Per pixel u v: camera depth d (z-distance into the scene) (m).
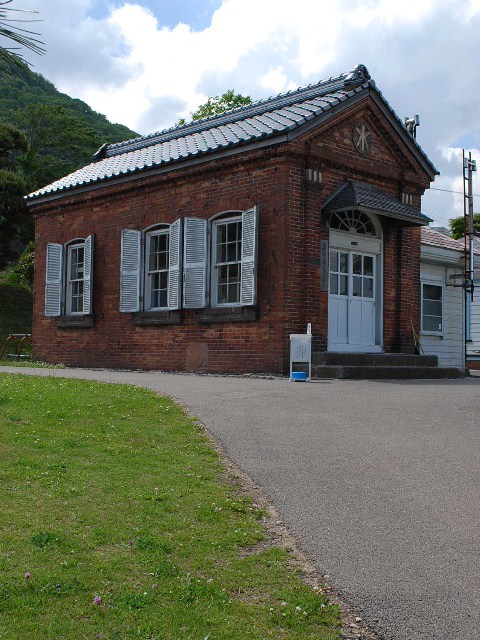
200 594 4.21
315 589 4.32
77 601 4.10
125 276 17.84
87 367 19.11
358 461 7.10
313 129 14.91
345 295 15.91
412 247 17.19
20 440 7.46
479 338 26.27
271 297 14.70
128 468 6.65
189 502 5.77
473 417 9.27
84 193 19.30
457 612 4.04
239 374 15.00
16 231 41.41
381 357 15.22
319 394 11.11
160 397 10.42
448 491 6.14
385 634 3.84
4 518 5.25
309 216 14.82
